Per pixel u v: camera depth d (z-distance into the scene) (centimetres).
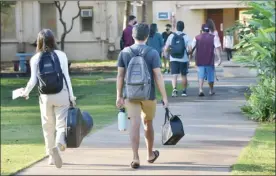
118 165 2027
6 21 9806
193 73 6038
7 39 9831
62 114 1950
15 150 2325
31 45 9838
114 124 2914
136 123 1956
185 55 3988
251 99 3045
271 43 1809
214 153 2205
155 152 2053
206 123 2914
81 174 1900
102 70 7288
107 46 9769
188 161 2078
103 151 2258
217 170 1938
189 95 4091
